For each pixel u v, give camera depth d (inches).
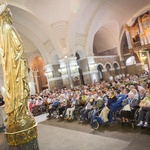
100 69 1031.0
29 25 781.9
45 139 261.9
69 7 730.2
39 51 952.9
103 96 332.2
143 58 992.2
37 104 538.3
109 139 218.1
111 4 788.6
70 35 791.1
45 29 784.9
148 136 206.5
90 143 215.6
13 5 613.3
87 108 320.2
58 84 898.7
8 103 98.8
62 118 395.9
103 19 862.5
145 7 912.9
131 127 250.1
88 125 301.0
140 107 234.5
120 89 347.3
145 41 901.2
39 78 1207.6
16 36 103.7
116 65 1106.1
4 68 101.3
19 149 93.1
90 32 866.1
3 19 107.1
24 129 95.2
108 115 270.5
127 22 997.8
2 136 234.2
